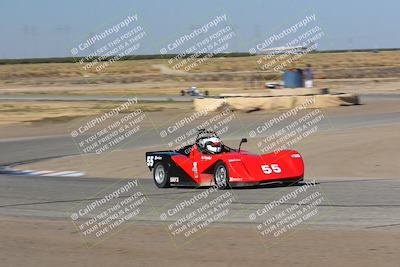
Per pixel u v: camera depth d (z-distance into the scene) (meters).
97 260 16.92
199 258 16.73
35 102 119.88
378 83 162.88
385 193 27.80
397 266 15.23
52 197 30.00
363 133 51.69
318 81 180.38
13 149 57.91
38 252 18.08
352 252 16.73
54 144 60.00
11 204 28.22
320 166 39.59
